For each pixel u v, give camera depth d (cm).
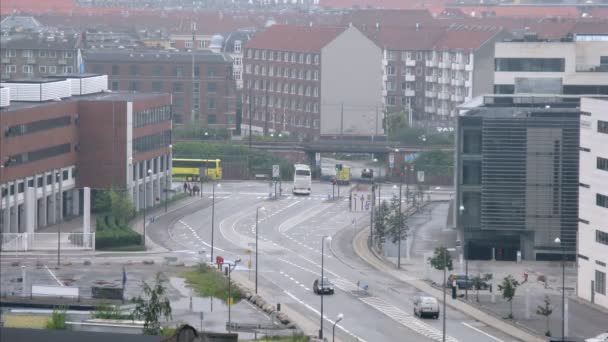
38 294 18600
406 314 18362
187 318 17450
